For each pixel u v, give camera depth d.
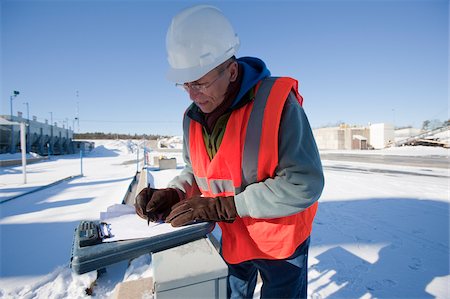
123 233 0.87
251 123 1.02
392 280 2.47
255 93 1.05
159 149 45.28
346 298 2.21
